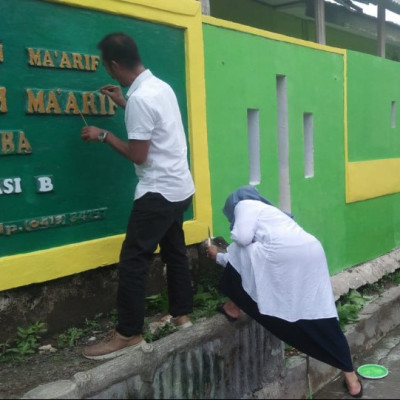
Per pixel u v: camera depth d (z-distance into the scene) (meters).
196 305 4.16
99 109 3.79
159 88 3.38
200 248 4.54
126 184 3.99
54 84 3.54
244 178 4.97
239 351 3.72
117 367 3.07
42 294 3.58
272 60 5.26
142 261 3.38
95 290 3.89
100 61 3.79
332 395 3.99
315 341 3.59
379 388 4.09
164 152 3.38
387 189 7.40
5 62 3.28
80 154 3.70
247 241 3.56
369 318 5.18
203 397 3.47
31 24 3.40
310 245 3.59
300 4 8.66
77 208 3.69
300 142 5.70
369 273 6.54
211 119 4.62
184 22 4.33
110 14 3.84
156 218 3.39
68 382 2.93
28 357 3.40
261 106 5.14
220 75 4.70
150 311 4.13
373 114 7.09
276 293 3.53
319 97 6.01
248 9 8.46
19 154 3.36
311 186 5.90
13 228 3.34
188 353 3.39
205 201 4.55
